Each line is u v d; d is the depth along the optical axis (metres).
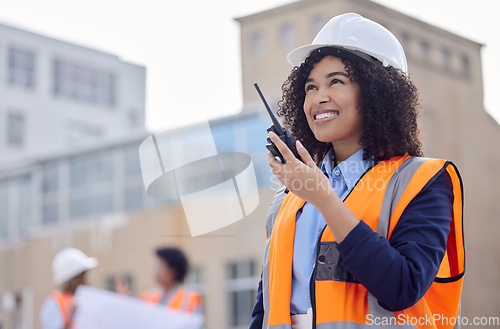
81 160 19.17
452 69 15.77
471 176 16.25
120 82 25.38
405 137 1.83
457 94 15.95
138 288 16.59
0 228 20.14
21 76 23.81
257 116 13.31
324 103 1.83
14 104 23.59
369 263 1.60
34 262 18.64
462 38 15.78
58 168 19.62
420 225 1.68
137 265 16.70
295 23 12.86
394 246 1.68
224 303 14.86
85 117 24.67
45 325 5.20
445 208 1.72
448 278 1.77
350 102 1.81
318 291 1.70
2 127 23.34
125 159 18.33
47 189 19.69
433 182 1.73
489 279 16.41
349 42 1.82
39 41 24.12
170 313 4.51
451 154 15.84
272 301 1.78
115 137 18.50
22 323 18.59
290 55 1.93
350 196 1.76
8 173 20.39
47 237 18.50
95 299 4.51
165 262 6.27
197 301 6.15
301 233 1.81
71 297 5.40
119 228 17.16
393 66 1.86
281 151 1.65
